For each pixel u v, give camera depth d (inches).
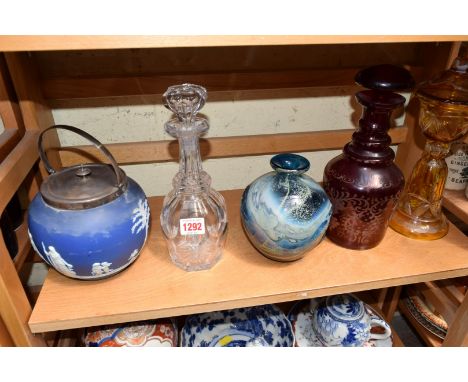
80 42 15.4
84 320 20.7
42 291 21.9
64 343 29.0
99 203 19.6
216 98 28.8
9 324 20.9
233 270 23.4
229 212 28.3
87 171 20.7
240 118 30.0
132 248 21.0
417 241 25.9
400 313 42.5
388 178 22.2
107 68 26.7
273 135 29.7
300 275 23.1
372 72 21.7
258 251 24.7
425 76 29.6
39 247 20.1
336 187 23.0
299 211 20.7
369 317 31.4
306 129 31.5
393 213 24.7
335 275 23.1
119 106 27.7
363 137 22.3
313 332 34.1
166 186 31.7
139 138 29.1
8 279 19.9
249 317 33.4
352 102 31.1
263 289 22.1
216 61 27.9
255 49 28.0
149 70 27.2
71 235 19.1
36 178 25.9
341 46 29.2
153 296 21.7
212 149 28.9
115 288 22.1
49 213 19.5
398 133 31.7
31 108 24.2
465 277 32.3
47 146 26.0
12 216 25.2
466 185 27.4
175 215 24.5
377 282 23.1
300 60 29.1
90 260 19.9
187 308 21.4
